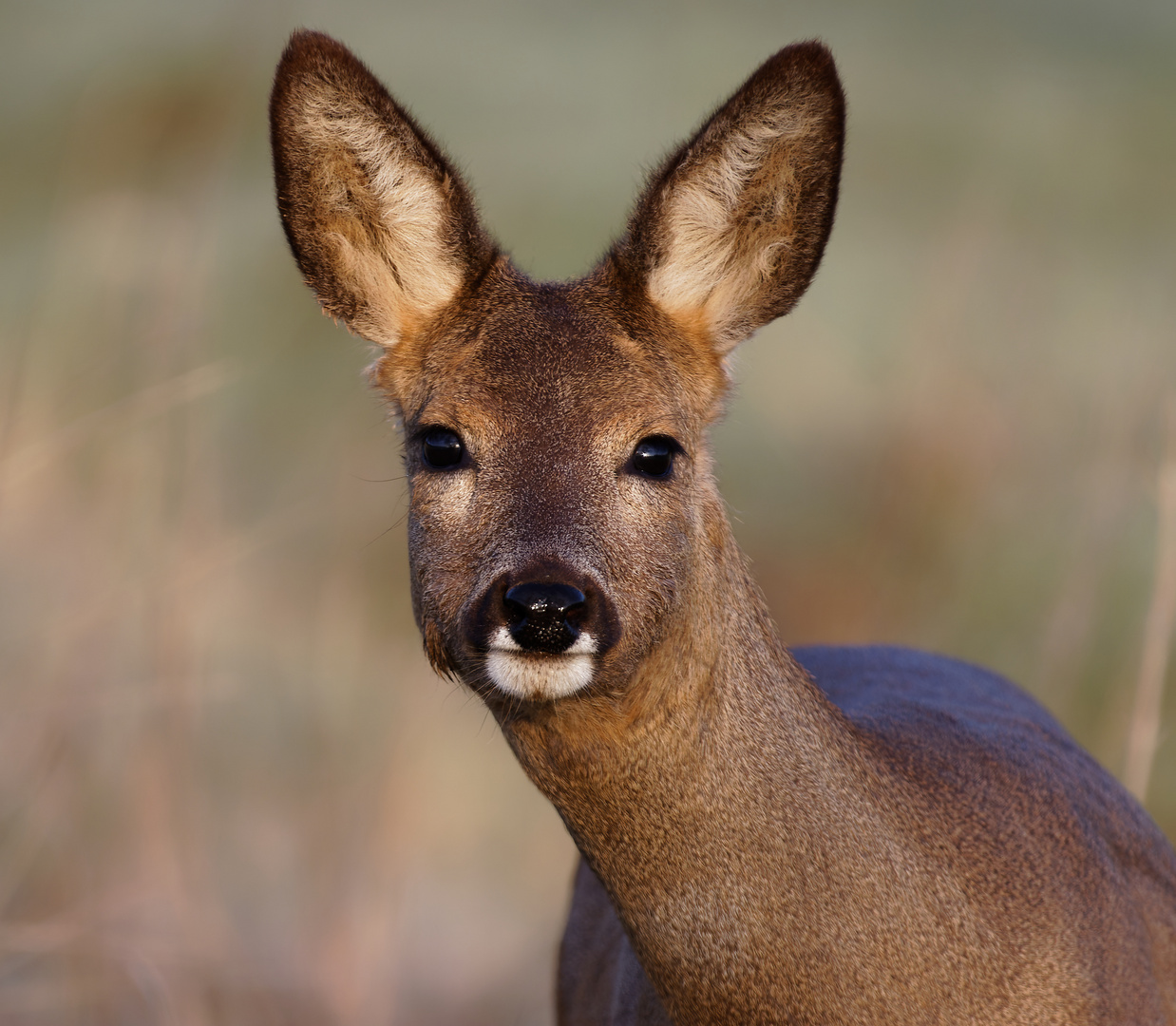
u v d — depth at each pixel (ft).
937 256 62.08
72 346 50.11
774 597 54.70
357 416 59.06
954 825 25.13
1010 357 57.16
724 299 27.35
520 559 23.71
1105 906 25.73
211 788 43.60
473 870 46.93
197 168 55.72
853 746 25.12
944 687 30.73
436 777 47.80
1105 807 28.14
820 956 23.89
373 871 39.60
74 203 55.47
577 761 24.30
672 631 24.38
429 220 27.25
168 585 40.60
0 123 77.97
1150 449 46.55
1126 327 61.21
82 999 35.70
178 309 47.06
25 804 38.24
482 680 24.38
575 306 26.53
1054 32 101.81
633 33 96.89
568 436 24.98
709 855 24.11
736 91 26.21
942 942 24.07
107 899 37.73
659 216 26.55
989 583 48.80
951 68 92.58
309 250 27.81
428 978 43.06
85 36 88.63
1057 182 77.00
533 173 76.48
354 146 27.37
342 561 52.01
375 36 96.17
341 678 48.67
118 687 40.68
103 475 46.19
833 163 26.81
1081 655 41.22
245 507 55.11
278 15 63.05
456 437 25.45
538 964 43.65
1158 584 35.63
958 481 53.57
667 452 25.41
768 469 59.93
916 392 56.03
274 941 40.83
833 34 96.12
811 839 24.11
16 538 49.39
